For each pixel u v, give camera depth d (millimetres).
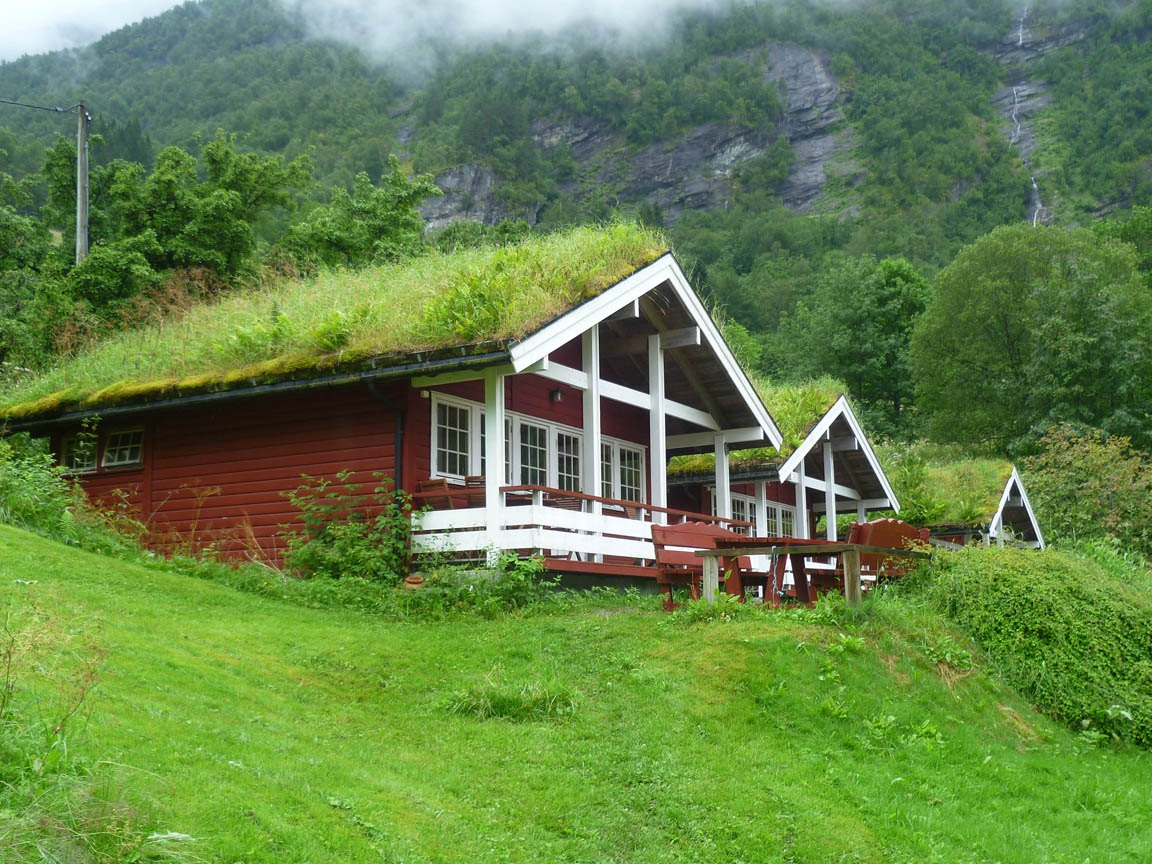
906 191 158500
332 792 6230
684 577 13141
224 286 26594
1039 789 8742
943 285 47125
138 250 26922
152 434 15094
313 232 30250
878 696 9594
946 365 45875
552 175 185750
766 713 9023
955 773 8688
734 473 18719
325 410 14039
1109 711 10500
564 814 6984
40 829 4523
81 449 15531
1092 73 179500
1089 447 28125
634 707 8969
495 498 12922
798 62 196625
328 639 10109
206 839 5066
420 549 13117
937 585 12148
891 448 27812
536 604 12430
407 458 13375
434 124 188500
